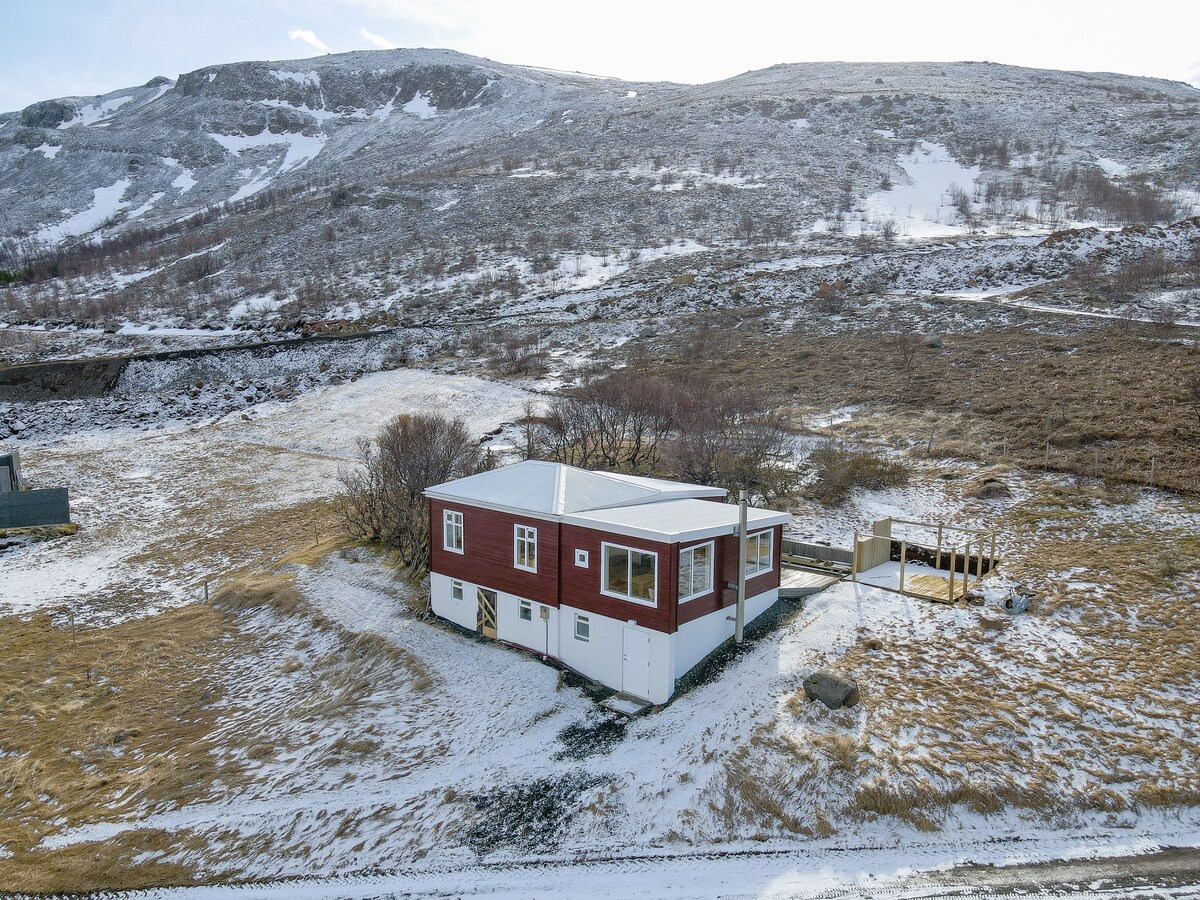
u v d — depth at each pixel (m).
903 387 45.66
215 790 19.02
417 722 20.70
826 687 18.97
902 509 31.94
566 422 41.16
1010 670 20.09
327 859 16.36
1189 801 16.03
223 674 25.55
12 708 24.09
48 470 49.22
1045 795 16.28
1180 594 22.88
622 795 17.08
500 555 24.16
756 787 16.78
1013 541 27.77
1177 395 37.12
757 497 32.75
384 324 74.56
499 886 15.15
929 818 16.02
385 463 35.00
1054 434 35.84
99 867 16.75
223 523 40.53
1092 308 55.03
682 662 20.91
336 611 28.00
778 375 51.06
